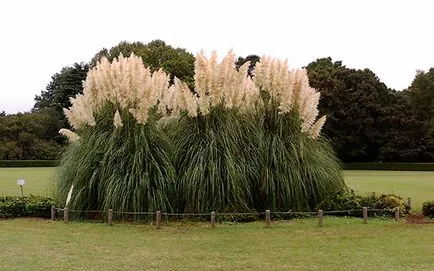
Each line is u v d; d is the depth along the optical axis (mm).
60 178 9367
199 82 9234
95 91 9617
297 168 9258
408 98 40438
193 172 8719
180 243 6988
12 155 41125
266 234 7602
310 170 9406
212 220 8156
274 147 9211
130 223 8516
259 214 8953
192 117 9203
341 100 36594
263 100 9750
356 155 37125
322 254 6316
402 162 36562
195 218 8703
